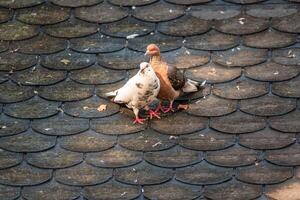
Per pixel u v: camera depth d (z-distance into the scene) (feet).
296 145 38.75
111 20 43.98
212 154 38.68
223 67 41.98
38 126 40.22
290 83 41.06
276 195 37.06
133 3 44.52
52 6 44.75
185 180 37.81
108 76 41.96
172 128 39.88
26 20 44.27
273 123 39.60
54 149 39.34
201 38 43.06
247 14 43.78
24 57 42.83
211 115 40.22
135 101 40.22
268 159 38.29
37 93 41.47
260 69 41.73
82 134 39.88
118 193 37.58
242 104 40.50
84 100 41.16
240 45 42.70
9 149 39.34
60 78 41.98
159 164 38.45
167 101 41.19
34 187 37.99
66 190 37.81
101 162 38.70
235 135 39.32
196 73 41.83
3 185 38.06
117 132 39.88
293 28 43.06
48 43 43.32
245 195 37.11
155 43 43.04
